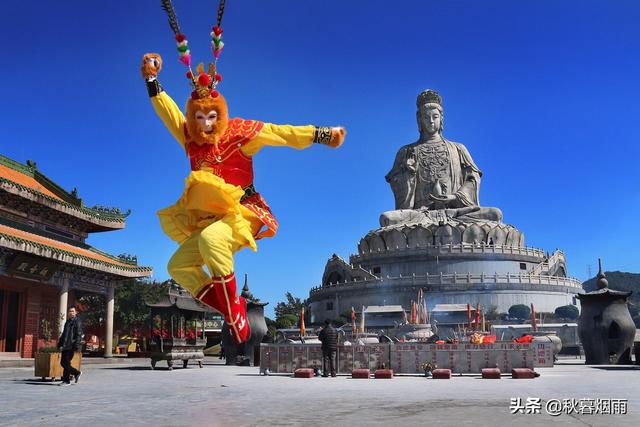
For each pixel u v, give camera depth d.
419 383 21.73
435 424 10.87
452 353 27.42
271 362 28.33
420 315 73.56
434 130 103.38
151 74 5.97
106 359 44.28
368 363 27.69
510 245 93.88
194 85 5.77
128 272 46.75
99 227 48.66
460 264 89.06
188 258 5.36
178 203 5.71
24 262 37.84
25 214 41.16
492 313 81.38
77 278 44.34
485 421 11.30
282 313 115.12
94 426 10.59
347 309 89.06
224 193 5.27
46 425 10.75
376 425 10.70
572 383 21.16
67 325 21.80
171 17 5.75
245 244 5.52
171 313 35.12
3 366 34.56
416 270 89.75
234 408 13.53
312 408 13.52
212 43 5.89
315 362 28.00
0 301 39.97
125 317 78.56
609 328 37.28
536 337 42.66
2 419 11.59
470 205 98.12
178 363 42.56
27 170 45.66
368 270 93.88
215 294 5.18
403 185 100.62
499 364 27.16
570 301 91.06
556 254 96.62
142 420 11.41
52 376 22.84
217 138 5.67
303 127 5.82
